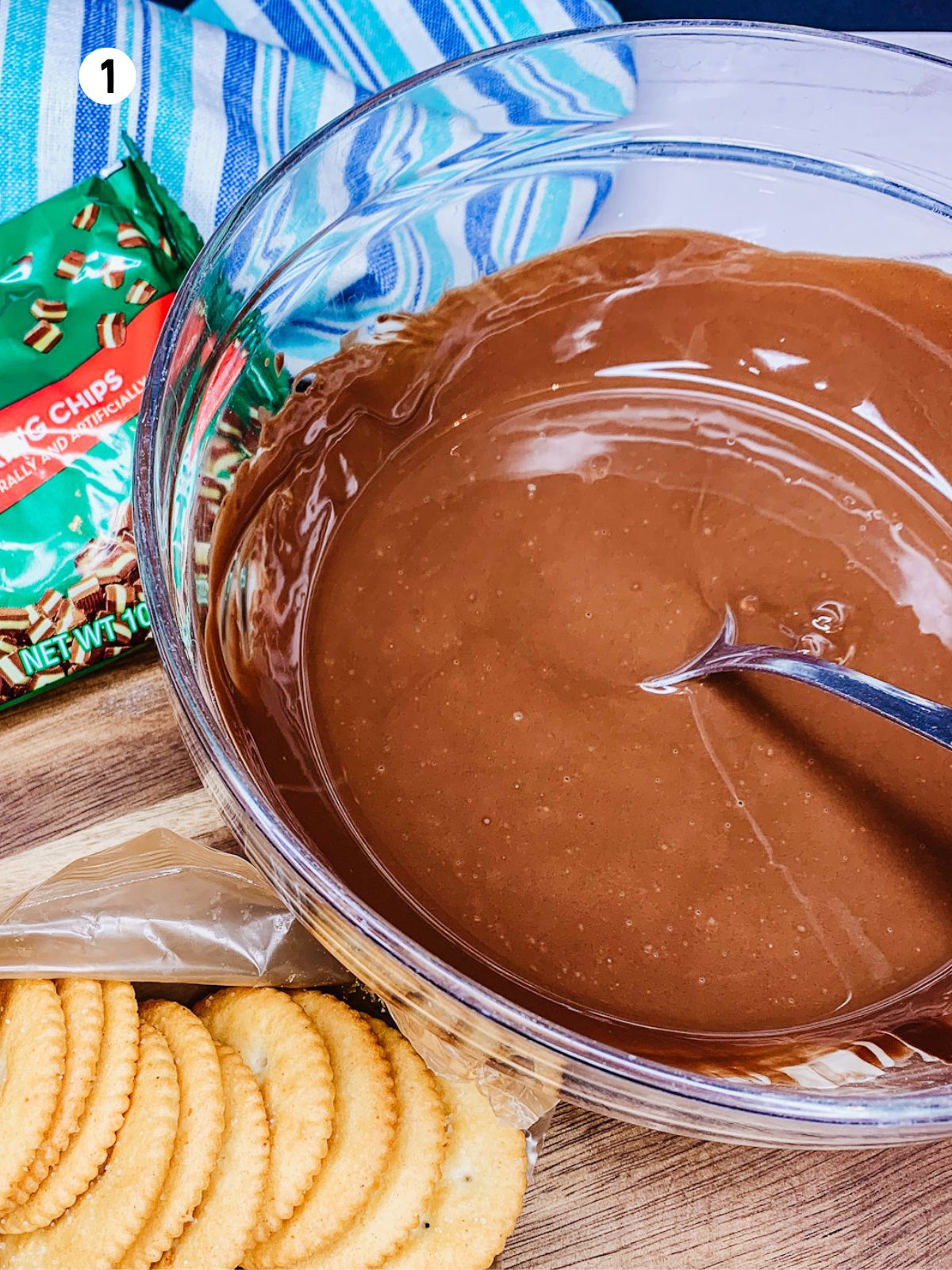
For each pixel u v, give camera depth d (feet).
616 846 0.85
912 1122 0.70
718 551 0.97
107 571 0.99
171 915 0.90
